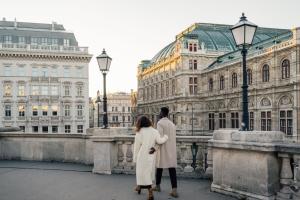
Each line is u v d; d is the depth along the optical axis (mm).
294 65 46938
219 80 68375
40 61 74375
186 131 75062
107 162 10461
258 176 6730
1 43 72688
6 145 14141
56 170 11242
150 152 7195
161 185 8672
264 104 54250
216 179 7910
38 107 73938
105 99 12680
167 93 86438
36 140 13836
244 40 7980
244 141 7086
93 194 7719
